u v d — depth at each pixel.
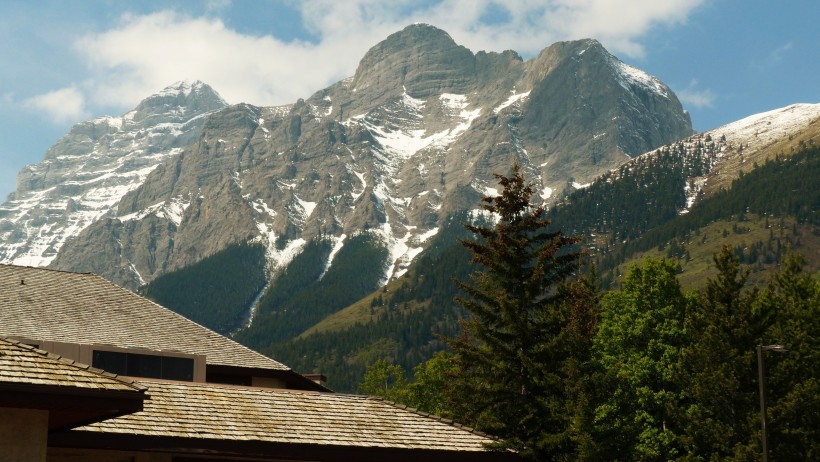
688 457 56.38
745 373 56.94
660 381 62.97
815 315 64.44
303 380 49.62
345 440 34.19
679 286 65.75
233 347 49.09
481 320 52.03
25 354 24.27
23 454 23.00
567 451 46.66
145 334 46.28
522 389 49.34
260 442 32.50
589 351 53.47
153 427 31.38
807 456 55.38
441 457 35.66
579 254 53.03
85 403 23.38
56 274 49.12
